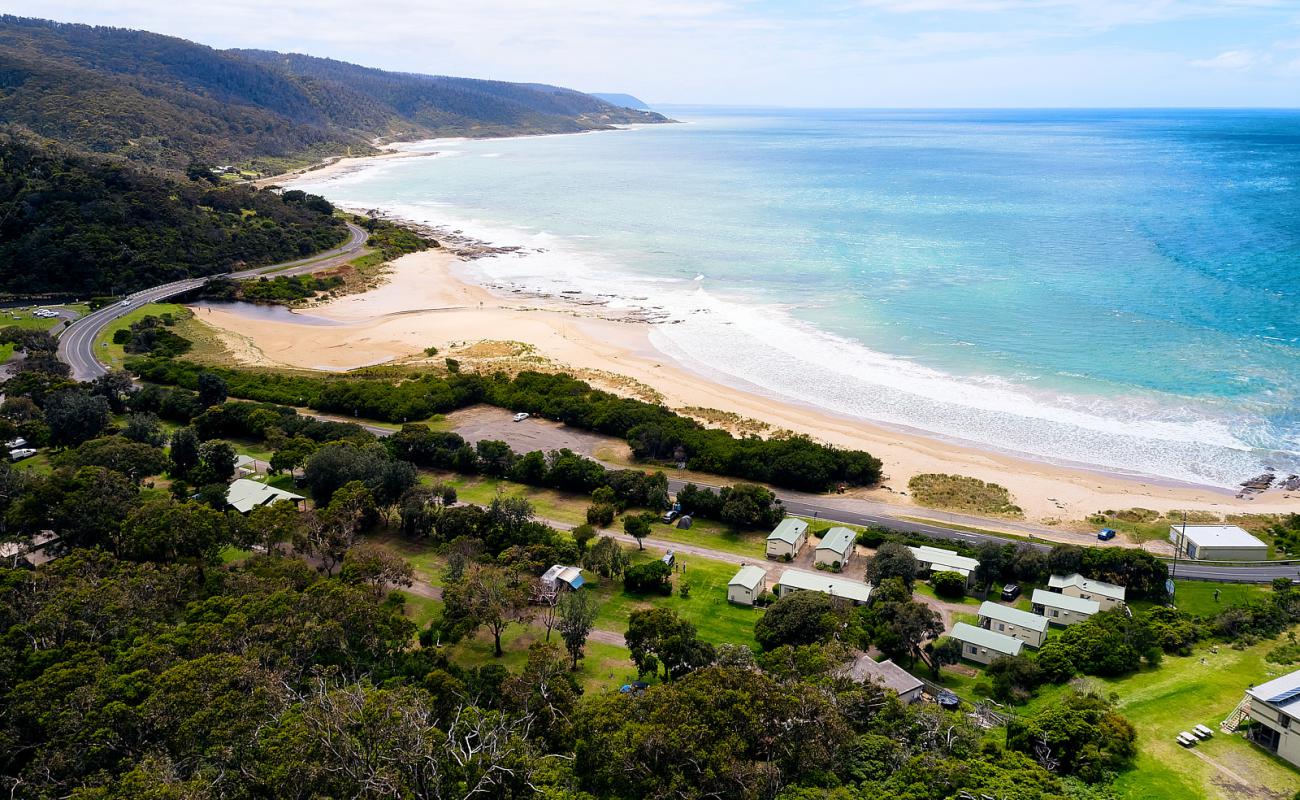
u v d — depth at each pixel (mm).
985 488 108062
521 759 49719
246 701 52344
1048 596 80250
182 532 81250
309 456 105438
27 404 123438
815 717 55219
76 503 85625
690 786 49656
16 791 47594
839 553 88625
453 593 73375
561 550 88438
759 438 120188
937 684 69375
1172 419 124750
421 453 116562
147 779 45062
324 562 86062
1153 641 71250
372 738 48656
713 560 92125
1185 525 94625
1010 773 52000
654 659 68312
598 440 125688
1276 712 55562
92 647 60562
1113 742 55625
